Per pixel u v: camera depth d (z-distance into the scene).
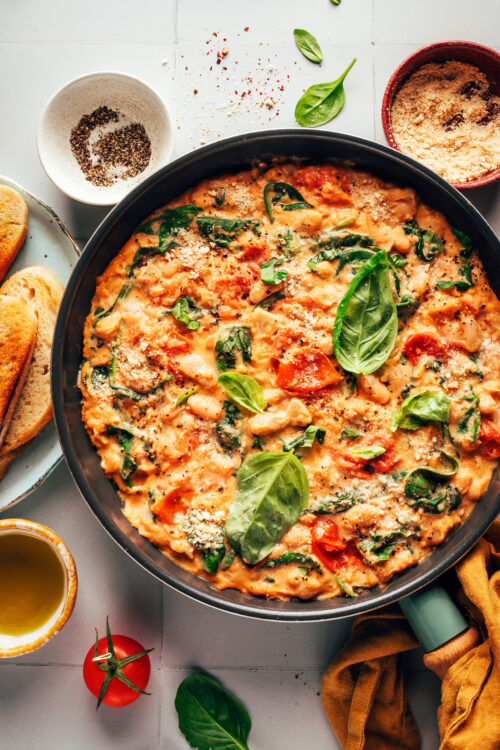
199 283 0.58
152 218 0.59
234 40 0.65
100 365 0.58
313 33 0.65
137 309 0.58
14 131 0.65
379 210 0.59
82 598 0.65
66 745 0.64
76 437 0.57
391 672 0.63
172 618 0.65
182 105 0.65
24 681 0.65
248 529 0.56
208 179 0.59
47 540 0.60
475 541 0.55
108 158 0.64
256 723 0.64
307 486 0.56
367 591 0.57
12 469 0.63
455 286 0.58
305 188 0.59
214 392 0.58
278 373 0.57
